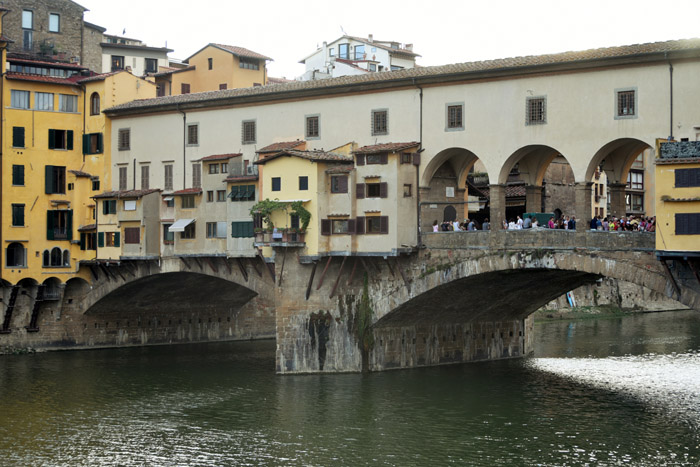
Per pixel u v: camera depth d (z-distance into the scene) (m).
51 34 88.69
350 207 59.28
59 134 76.56
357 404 54.53
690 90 49.31
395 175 57.91
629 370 65.38
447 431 49.09
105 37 108.94
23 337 76.25
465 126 57.09
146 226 71.50
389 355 63.12
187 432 49.56
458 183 61.16
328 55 112.88
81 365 69.81
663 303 109.00
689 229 46.22
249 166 66.19
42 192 75.81
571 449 45.81
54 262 76.38
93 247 75.88
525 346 72.62
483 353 69.31
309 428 49.81
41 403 56.69
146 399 57.41
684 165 46.25
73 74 80.06
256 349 78.19
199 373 65.81
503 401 55.34
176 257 70.88
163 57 108.69
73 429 50.56
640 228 51.47
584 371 64.88
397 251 57.81
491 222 56.00
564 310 100.12
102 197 73.31
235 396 57.44
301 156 59.88
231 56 97.81
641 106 50.81
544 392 57.75
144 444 47.50
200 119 69.44
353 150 61.16
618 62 51.16
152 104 71.69
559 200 76.00
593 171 53.25
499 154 55.72
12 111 74.69
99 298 77.00
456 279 56.78
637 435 48.06
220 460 44.72
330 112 62.69
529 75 54.53
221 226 67.50
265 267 66.88
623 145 53.66
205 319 83.62
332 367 62.06
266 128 65.75
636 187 97.81
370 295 60.75
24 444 47.75
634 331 88.12
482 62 57.34
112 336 79.50
